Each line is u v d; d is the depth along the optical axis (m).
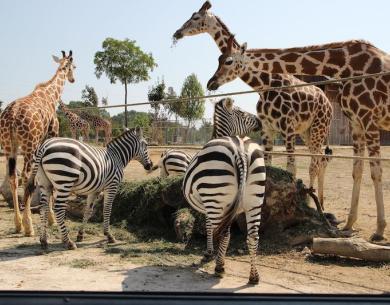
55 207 6.03
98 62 29.86
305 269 5.35
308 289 4.59
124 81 30.25
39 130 7.80
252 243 4.63
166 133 25.58
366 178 13.11
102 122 26.19
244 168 4.41
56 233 7.22
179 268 5.33
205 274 5.10
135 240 6.86
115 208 8.00
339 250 5.62
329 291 4.53
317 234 6.33
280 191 6.46
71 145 5.98
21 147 7.60
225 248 5.01
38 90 8.84
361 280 4.93
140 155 7.53
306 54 7.57
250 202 4.59
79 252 6.09
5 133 7.47
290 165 8.14
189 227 6.60
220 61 7.70
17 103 7.80
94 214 8.16
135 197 7.86
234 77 7.71
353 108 7.15
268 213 6.49
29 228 7.05
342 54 7.32
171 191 7.30
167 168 8.58
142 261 5.62
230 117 7.83
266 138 8.46
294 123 8.16
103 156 6.51
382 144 25.06
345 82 7.25
